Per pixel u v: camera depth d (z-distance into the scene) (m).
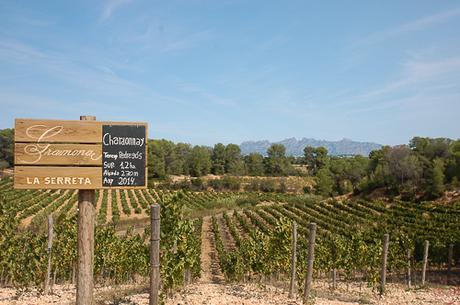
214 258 34.12
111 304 8.73
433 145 78.69
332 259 19.75
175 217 8.02
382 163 82.00
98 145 6.01
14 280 11.66
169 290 9.33
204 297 9.76
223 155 122.62
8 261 11.85
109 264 16.55
